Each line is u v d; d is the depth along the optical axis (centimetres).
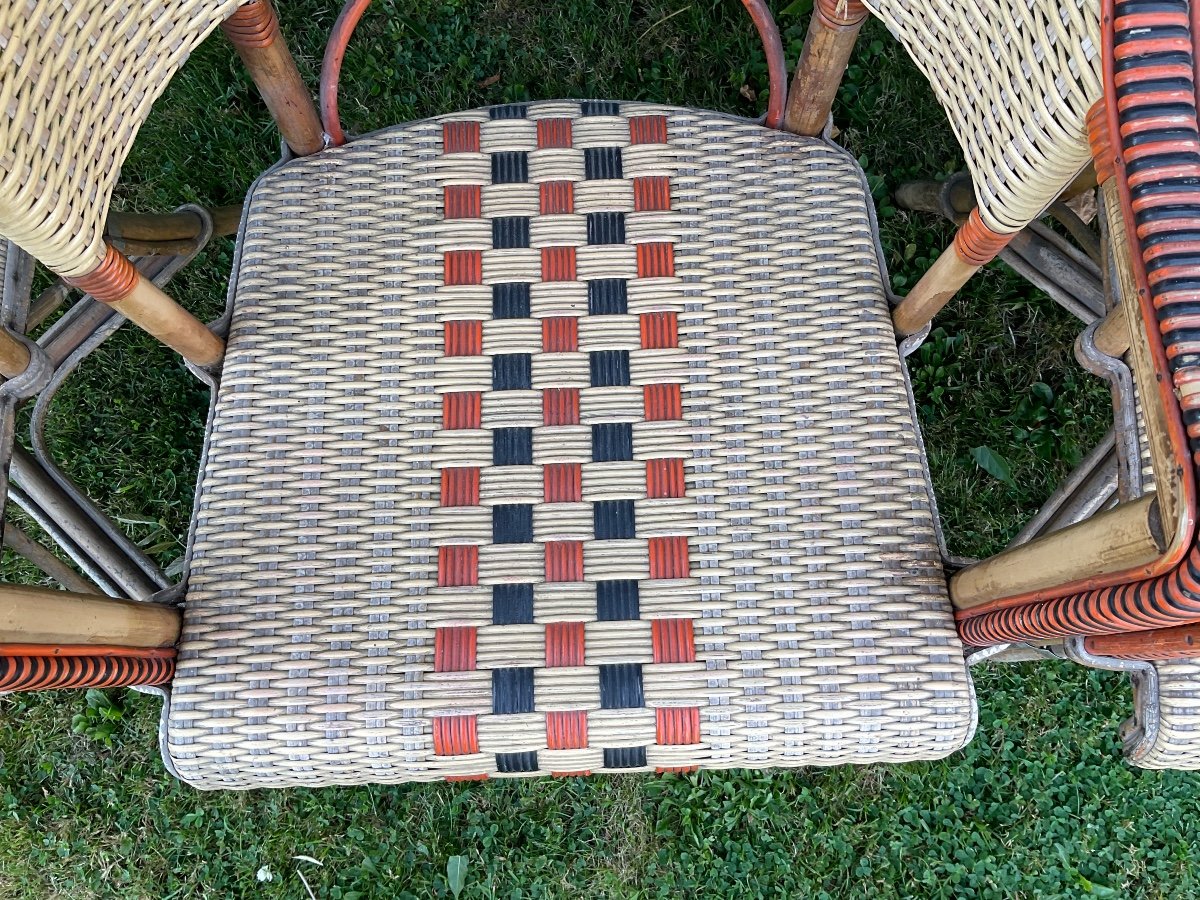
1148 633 62
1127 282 47
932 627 76
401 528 78
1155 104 43
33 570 129
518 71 141
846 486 79
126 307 71
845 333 83
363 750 74
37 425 87
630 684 75
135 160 137
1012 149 59
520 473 80
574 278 84
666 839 124
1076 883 121
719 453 80
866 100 137
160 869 125
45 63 55
